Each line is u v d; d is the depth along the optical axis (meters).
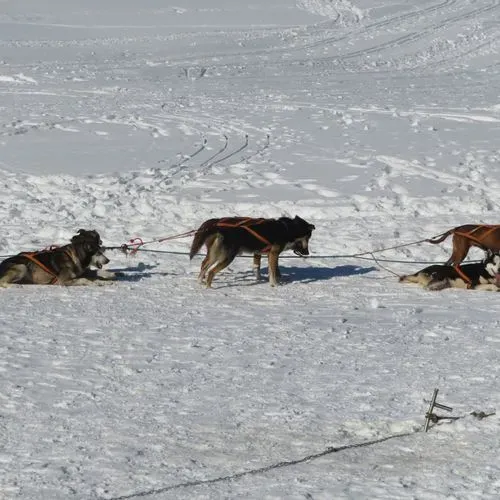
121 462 7.11
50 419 8.03
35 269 13.50
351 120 27.86
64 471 6.91
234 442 7.59
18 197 20.06
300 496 6.50
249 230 13.59
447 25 47.44
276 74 37.50
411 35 45.75
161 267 15.02
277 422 8.05
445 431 7.79
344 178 21.19
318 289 13.59
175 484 6.71
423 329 11.16
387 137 25.41
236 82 35.41
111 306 12.31
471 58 42.03
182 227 17.84
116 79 35.72
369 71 39.03
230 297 13.01
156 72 37.25
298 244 14.11
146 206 19.19
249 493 6.55
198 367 9.62
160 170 22.08
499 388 8.88
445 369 9.54
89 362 9.73
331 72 38.34
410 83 35.84
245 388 8.95
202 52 41.66
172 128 27.05
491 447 7.42
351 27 47.59
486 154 23.20
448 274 13.67
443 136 25.45
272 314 11.98
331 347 10.39
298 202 19.34
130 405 8.43
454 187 20.41
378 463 7.16
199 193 20.14
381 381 9.16
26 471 6.89
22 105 30.62
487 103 30.70
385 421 8.02
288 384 9.07
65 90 33.47
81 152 23.98
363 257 15.95
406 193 19.98
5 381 9.02
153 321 11.53
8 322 11.34
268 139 25.50
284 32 46.12
